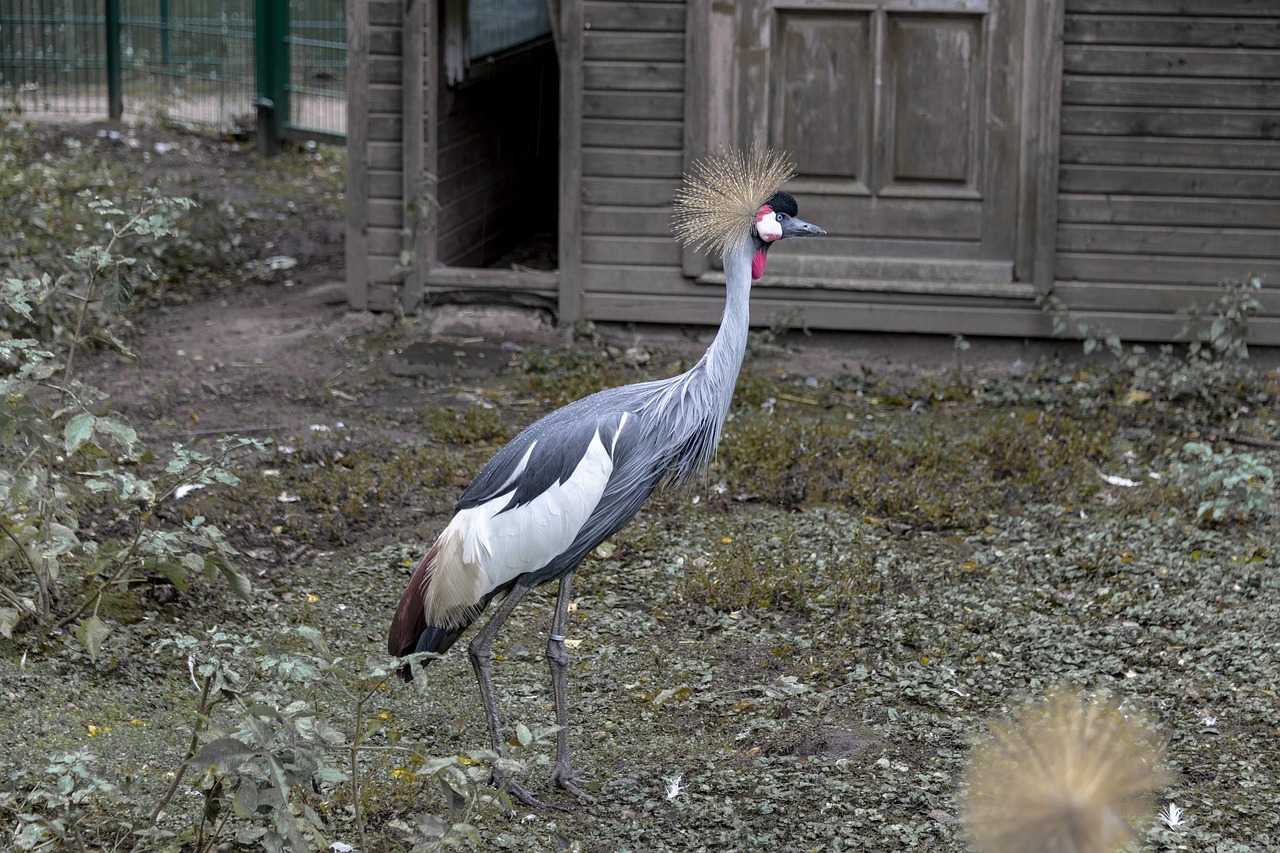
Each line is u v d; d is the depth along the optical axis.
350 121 9.20
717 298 9.13
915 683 4.90
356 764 3.85
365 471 6.77
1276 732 4.56
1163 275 8.82
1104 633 5.30
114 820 3.83
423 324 9.27
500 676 5.00
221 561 4.70
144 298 9.95
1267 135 8.60
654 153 9.01
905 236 8.96
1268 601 5.58
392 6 9.04
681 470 4.43
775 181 4.55
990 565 5.95
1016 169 8.77
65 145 14.32
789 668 5.10
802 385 8.43
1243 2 8.44
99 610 5.14
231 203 12.96
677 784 4.23
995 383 8.47
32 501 4.94
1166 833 3.94
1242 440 7.50
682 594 5.64
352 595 5.55
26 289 5.22
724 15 8.78
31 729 4.34
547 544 4.08
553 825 4.04
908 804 4.11
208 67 16.20
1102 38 8.56
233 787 3.42
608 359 8.73
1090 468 7.07
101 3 16.23
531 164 12.09
